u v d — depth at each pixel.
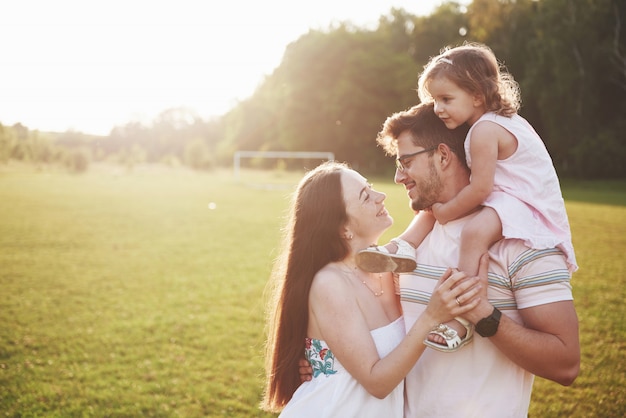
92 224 15.87
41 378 5.20
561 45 36.12
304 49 54.94
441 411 2.05
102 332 6.53
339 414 2.08
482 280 1.92
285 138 57.06
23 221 16.28
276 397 2.39
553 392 4.88
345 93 51.44
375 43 54.78
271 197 26.11
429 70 2.21
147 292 8.38
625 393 4.81
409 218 16.88
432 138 2.16
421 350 1.93
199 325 6.79
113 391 4.91
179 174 53.03
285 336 2.30
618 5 36.44
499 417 2.00
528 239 1.93
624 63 35.88
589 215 18.11
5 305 7.67
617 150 36.12
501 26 45.47
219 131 91.94
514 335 1.84
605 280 9.03
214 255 11.29
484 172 2.04
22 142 48.16
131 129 89.44
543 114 37.72
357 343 2.05
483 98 2.11
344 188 2.23
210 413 4.51
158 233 14.27
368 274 2.31
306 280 2.23
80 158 47.12
